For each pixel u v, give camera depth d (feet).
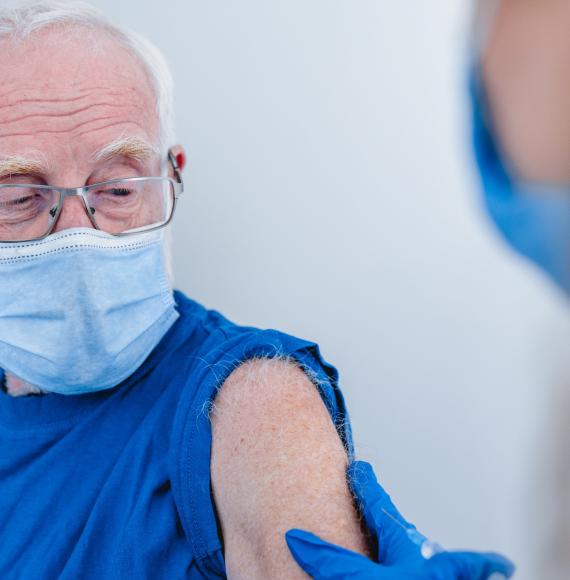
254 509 3.28
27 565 3.95
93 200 4.15
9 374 4.60
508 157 1.78
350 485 3.34
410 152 6.44
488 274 6.39
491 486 6.70
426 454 6.88
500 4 1.63
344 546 3.06
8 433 4.34
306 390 3.64
